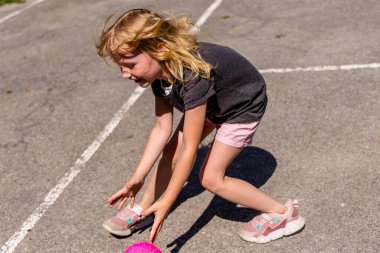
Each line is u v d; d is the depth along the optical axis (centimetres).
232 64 299
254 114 312
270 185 392
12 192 420
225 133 312
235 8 802
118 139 483
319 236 336
